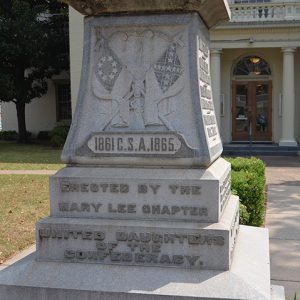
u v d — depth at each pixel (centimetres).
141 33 346
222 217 340
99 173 342
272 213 837
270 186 1162
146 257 325
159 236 322
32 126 2975
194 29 339
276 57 2278
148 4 338
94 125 351
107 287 309
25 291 318
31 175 1341
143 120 345
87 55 355
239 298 292
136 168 341
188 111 338
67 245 336
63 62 2525
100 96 350
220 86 2227
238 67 2317
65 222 335
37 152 2139
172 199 330
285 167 1634
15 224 729
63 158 352
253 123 2320
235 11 2159
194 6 334
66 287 313
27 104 2964
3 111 3022
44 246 338
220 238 315
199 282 306
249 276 314
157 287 305
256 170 859
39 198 966
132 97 347
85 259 333
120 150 343
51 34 2445
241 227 438
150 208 333
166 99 342
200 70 351
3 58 2436
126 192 336
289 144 2155
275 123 2302
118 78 349
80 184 342
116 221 333
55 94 2927
